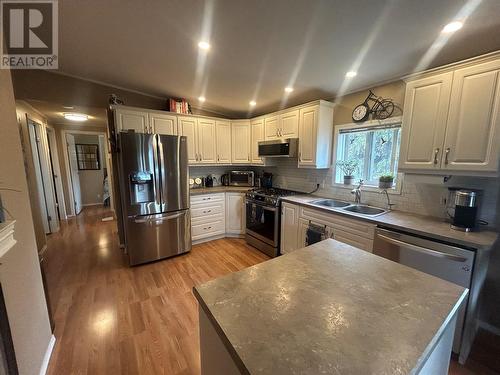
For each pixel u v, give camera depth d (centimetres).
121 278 258
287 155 310
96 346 164
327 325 73
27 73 272
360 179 274
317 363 59
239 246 353
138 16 158
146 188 288
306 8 137
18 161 139
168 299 220
